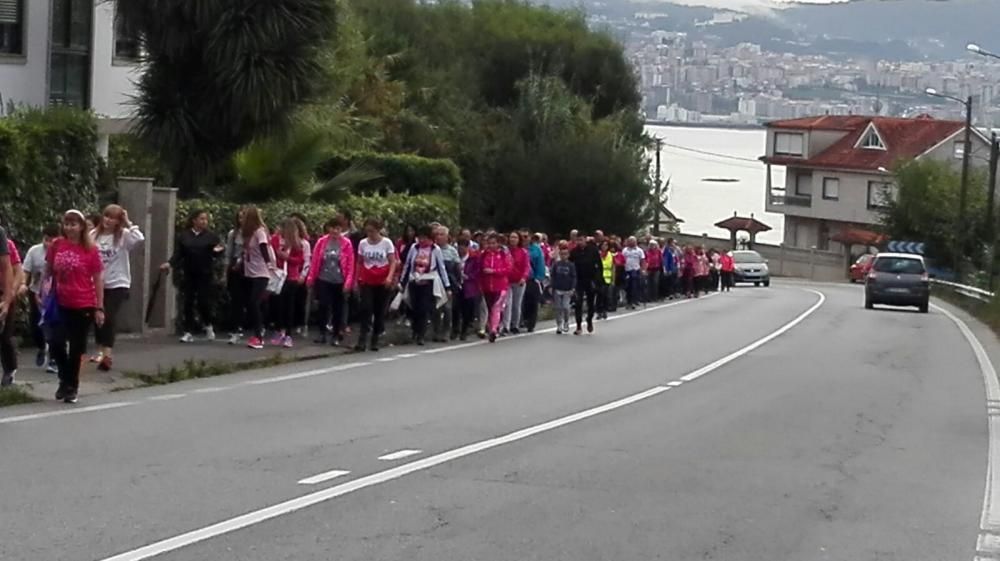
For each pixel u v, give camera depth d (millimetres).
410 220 30266
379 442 13094
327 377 18703
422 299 24156
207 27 26047
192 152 27031
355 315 25734
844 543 9570
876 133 97125
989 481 12383
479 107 60875
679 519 10086
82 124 20125
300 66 26484
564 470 11953
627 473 11938
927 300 45344
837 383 20750
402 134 49531
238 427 13734
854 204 96625
